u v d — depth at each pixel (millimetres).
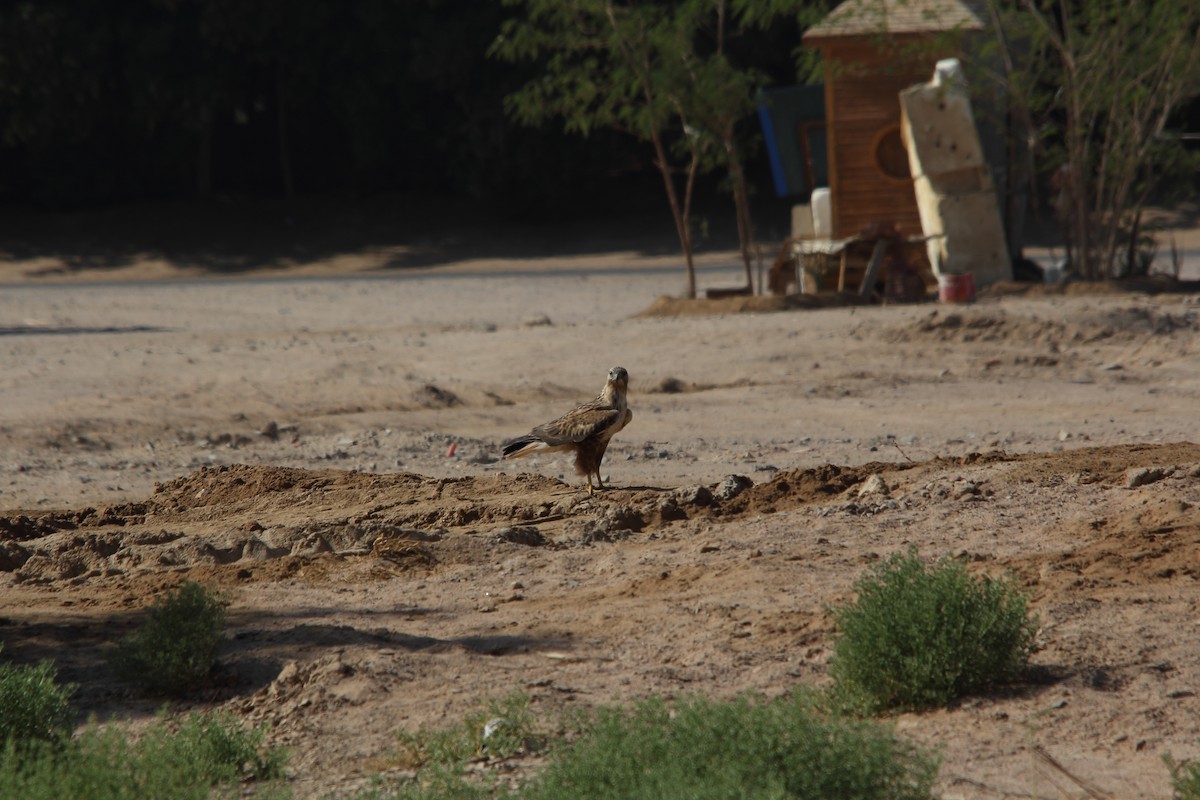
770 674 17172
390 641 19625
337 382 55656
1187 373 52656
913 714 16047
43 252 152375
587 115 87688
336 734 16125
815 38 82812
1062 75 76875
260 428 47125
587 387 55500
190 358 63031
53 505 34562
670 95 83000
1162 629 17281
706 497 28844
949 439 41031
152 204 165000
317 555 26125
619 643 19062
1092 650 16938
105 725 17188
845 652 16531
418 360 61844
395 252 151625
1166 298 68000
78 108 152125
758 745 12758
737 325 64312
